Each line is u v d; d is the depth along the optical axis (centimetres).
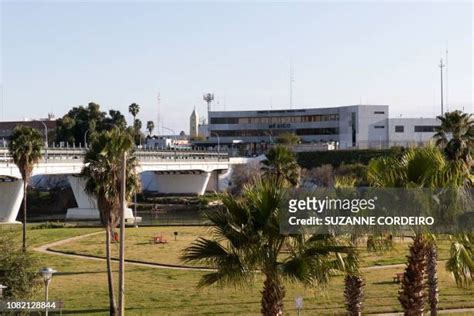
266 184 1962
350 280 2455
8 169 8219
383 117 17750
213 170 14288
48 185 13112
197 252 1956
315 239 1991
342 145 17838
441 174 2066
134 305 4056
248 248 1923
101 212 4022
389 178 2108
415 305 2070
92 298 4306
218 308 3916
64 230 8731
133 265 5850
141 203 12825
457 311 3741
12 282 3038
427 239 2083
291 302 3956
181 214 11475
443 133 4894
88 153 4025
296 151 15250
